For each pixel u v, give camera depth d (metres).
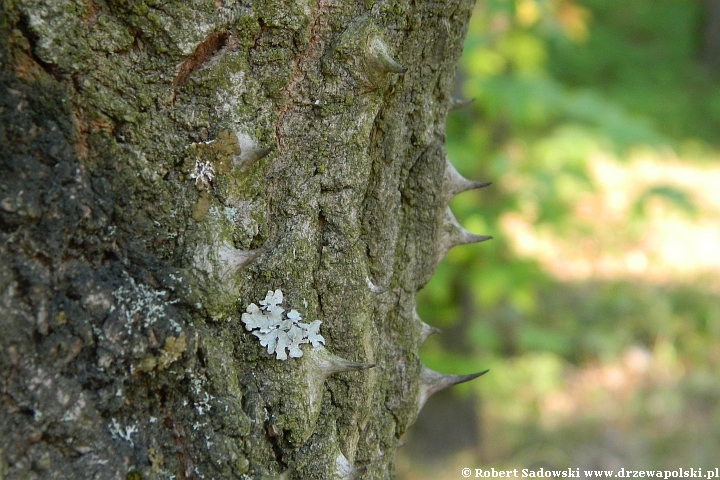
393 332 0.79
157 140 0.70
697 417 2.26
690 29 4.59
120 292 0.69
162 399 0.71
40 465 0.68
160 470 0.70
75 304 0.69
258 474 0.72
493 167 1.62
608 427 2.21
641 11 4.53
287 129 0.73
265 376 0.73
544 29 1.72
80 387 0.69
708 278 3.18
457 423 2.00
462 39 0.78
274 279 0.73
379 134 0.76
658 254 3.34
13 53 0.68
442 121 0.79
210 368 0.71
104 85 0.70
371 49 0.73
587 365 2.62
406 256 0.78
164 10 0.70
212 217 0.71
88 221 0.69
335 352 0.75
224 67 0.71
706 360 2.63
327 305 0.74
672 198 1.94
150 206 0.70
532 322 2.73
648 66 4.34
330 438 0.75
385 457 0.79
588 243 3.30
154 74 0.70
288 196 0.73
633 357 2.64
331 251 0.74
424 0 0.75
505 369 2.45
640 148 1.76
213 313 0.71
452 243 0.81
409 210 0.78
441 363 1.73
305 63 0.73
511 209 1.67
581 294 3.01
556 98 1.67
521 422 2.23
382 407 0.79
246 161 0.71
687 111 4.21
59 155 0.69
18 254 0.68
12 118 0.68
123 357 0.69
